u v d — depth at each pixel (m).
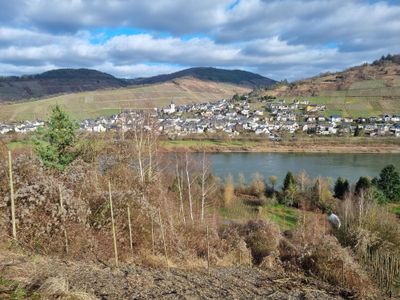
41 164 12.15
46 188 9.38
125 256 9.83
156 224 11.78
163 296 6.80
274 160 65.75
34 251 8.14
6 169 9.68
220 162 62.72
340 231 18.34
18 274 5.89
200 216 24.39
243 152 74.31
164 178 30.22
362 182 39.62
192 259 11.57
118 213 10.90
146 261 9.93
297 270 12.27
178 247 11.95
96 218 10.65
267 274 11.43
